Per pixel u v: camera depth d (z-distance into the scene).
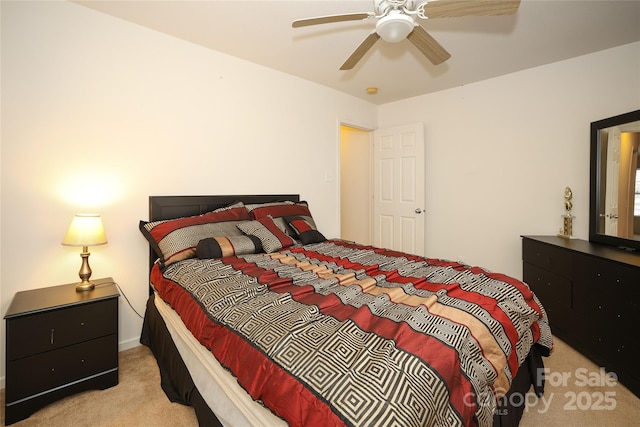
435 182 3.66
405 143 3.76
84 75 1.96
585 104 2.69
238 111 2.72
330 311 1.17
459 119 3.43
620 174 2.30
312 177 3.36
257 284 1.45
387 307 1.20
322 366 0.83
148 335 2.12
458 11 1.47
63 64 1.88
